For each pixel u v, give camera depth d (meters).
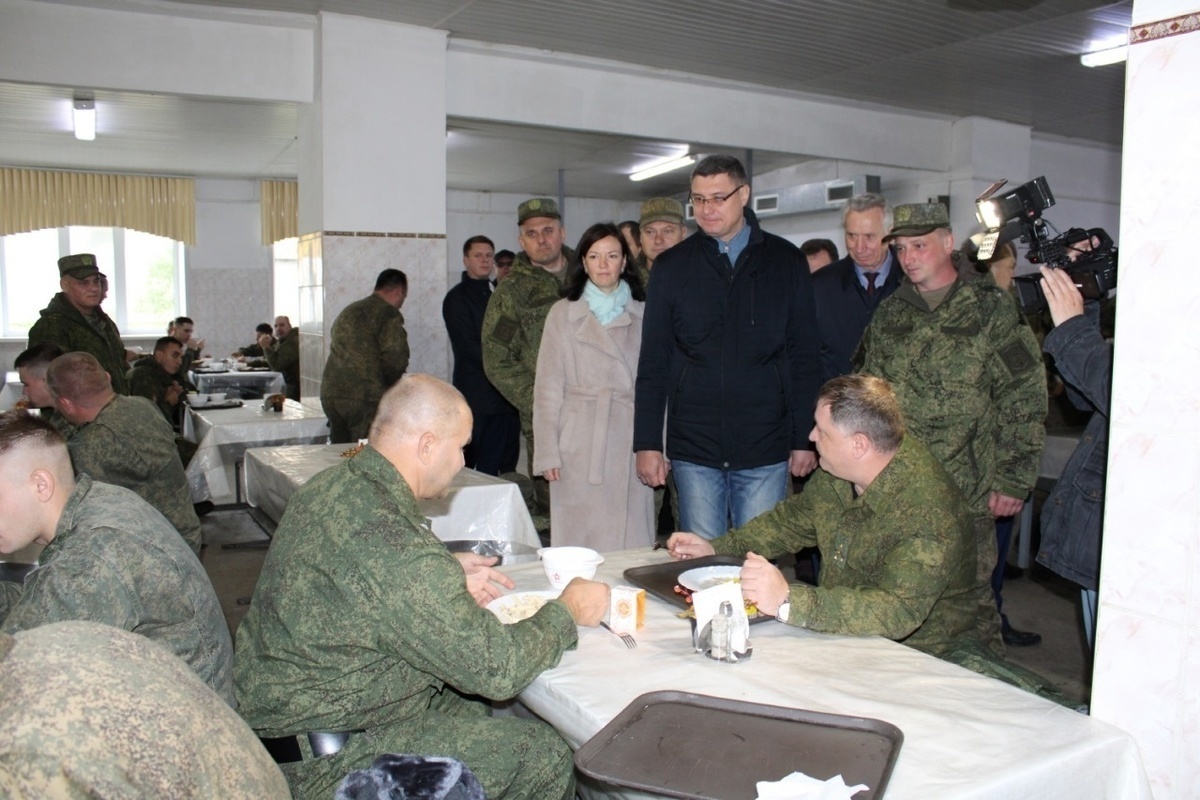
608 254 3.13
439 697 1.99
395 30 5.43
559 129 6.43
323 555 1.57
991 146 8.20
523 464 7.48
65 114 7.15
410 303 5.59
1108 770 1.31
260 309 11.62
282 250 11.62
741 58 6.23
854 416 1.89
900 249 2.81
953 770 1.21
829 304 3.71
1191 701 1.39
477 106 5.97
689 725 1.32
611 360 3.16
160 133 8.00
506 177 10.44
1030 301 2.28
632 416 3.18
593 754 1.24
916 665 1.58
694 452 2.87
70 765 0.79
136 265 11.32
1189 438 1.37
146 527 1.73
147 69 5.16
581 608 1.73
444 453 1.70
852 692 1.46
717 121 6.96
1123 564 1.46
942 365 2.76
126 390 5.07
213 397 6.20
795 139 7.38
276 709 1.60
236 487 5.99
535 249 3.96
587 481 3.13
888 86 7.02
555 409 3.17
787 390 2.88
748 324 2.80
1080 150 9.36
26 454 1.71
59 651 0.89
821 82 6.91
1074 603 4.23
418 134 5.54
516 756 1.69
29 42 4.91
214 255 11.35
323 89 5.28
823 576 2.08
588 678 1.53
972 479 2.76
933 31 5.63
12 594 2.30
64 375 2.93
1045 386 2.81
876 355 2.92
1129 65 1.41
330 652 1.58
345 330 5.12
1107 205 9.72
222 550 5.21
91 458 2.95
